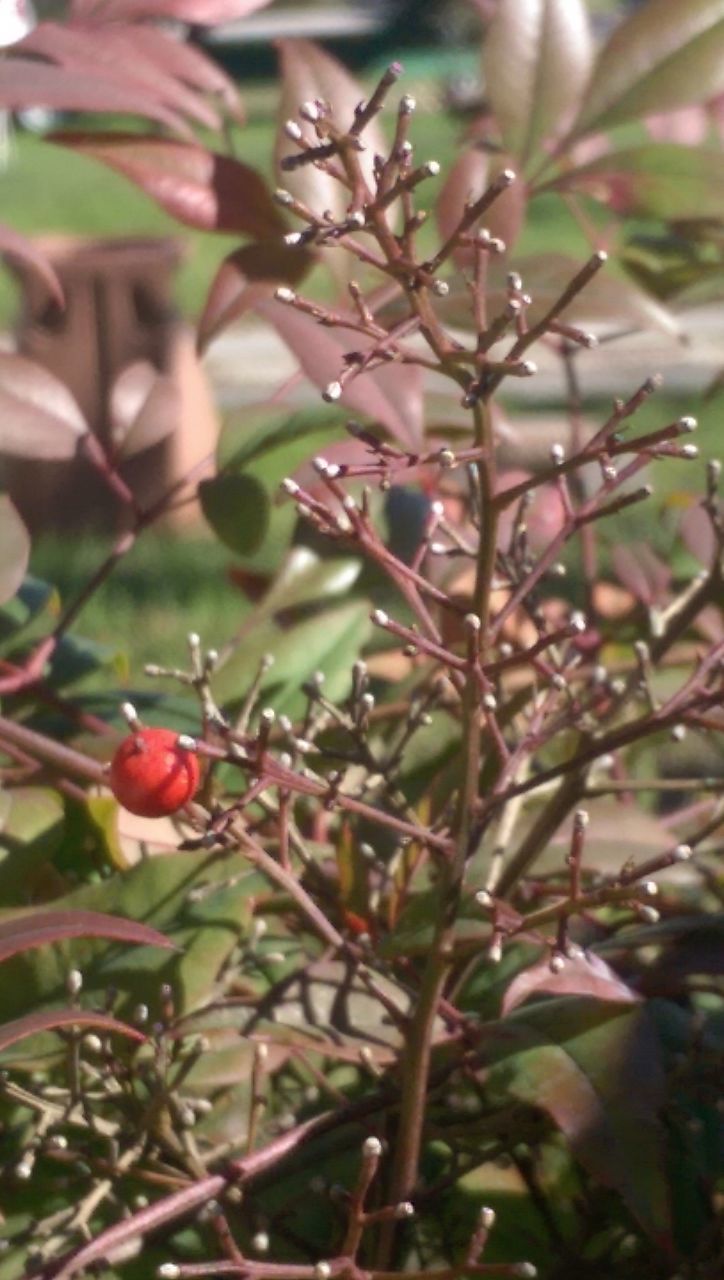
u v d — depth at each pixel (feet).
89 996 1.09
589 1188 1.17
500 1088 1.05
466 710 1.00
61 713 1.31
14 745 1.22
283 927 1.21
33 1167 1.11
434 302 1.29
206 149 1.33
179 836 1.23
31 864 1.16
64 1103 1.12
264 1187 1.10
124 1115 1.09
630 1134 1.03
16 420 1.30
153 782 0.99
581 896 1.00
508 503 0.99
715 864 1.37
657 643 1.28
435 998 1.02
